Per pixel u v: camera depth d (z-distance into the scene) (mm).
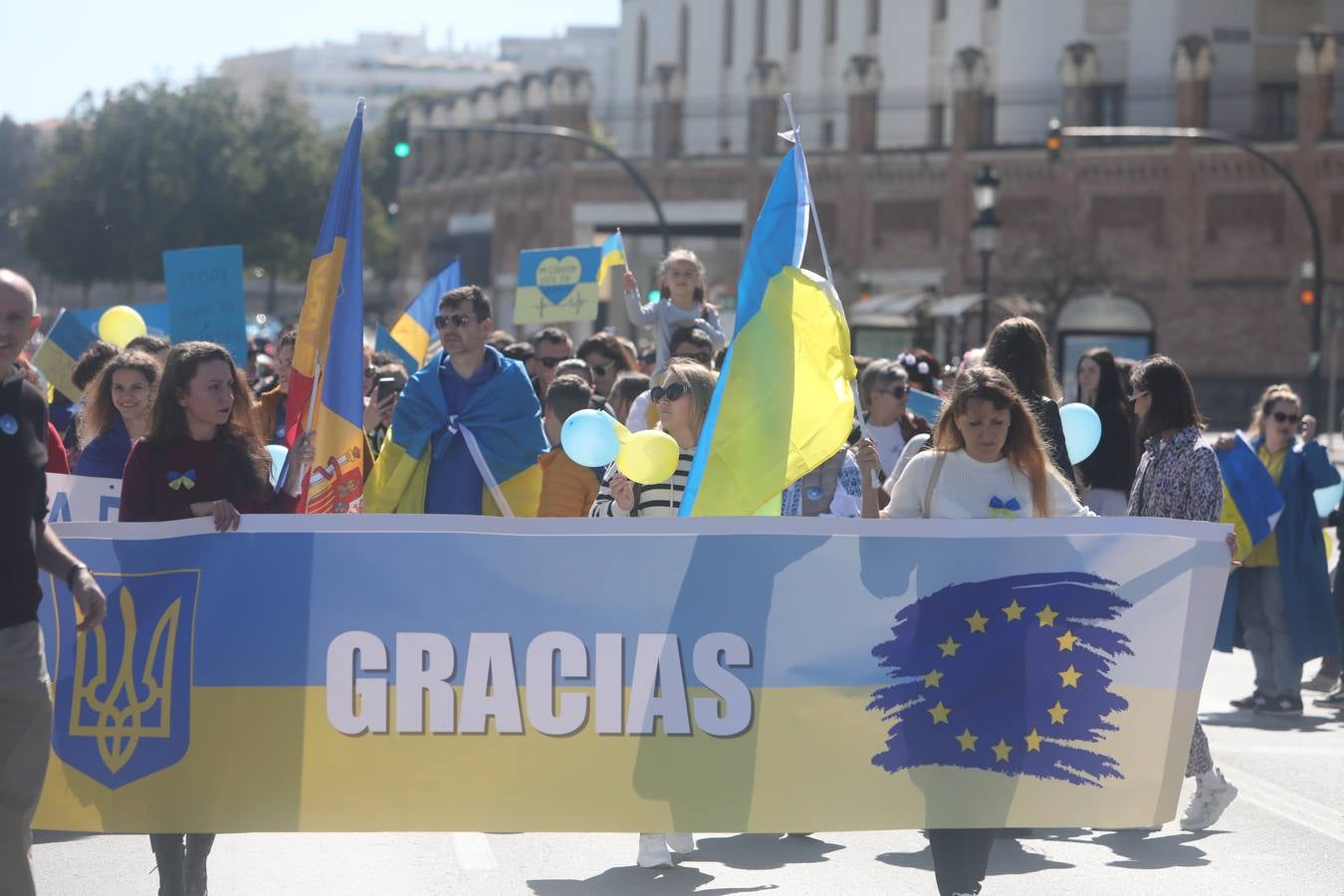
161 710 7250
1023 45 72188
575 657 7168
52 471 10539
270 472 8133
